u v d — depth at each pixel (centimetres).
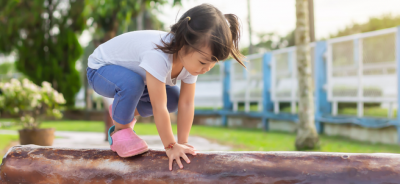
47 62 1516
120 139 156
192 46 140
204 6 149
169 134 154
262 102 934
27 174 165
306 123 520
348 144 559
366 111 643
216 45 139
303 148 513
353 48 654
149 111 193
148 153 159
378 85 606
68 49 1532
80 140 708
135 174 153
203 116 1182
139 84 154
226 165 147
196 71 150
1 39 1470
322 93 735
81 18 1441
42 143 558
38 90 609
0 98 571
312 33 833
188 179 147
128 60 164
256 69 974
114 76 159
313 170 140
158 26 1825
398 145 530
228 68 1107
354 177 137
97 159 161
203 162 150
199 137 719
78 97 1917
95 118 1469
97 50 183
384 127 579
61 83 1527
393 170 135
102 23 711
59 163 164
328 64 716
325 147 524
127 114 154
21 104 575
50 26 1507
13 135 768
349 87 668
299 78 532
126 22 715
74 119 1518
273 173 142
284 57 847
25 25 1445
